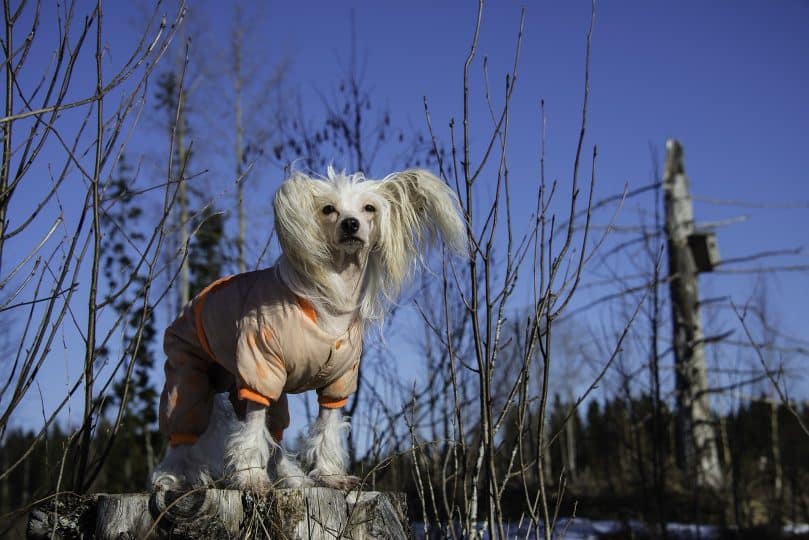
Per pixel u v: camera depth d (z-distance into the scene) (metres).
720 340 10.01
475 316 3.03
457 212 3.96
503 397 6.89
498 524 3.04
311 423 4.00
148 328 14.34
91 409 3.88
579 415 20.09
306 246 3.58
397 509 3.94
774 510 9.68
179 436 3.87
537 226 3.21
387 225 3.87
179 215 12.54
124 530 3.42
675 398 11.01
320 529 3.44
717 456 11.48
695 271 11.92
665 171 12.28
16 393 3.13
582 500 9.77
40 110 2.79
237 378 3.61
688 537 8.38
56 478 4.02
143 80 3.58
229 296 3.77
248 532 3.31
